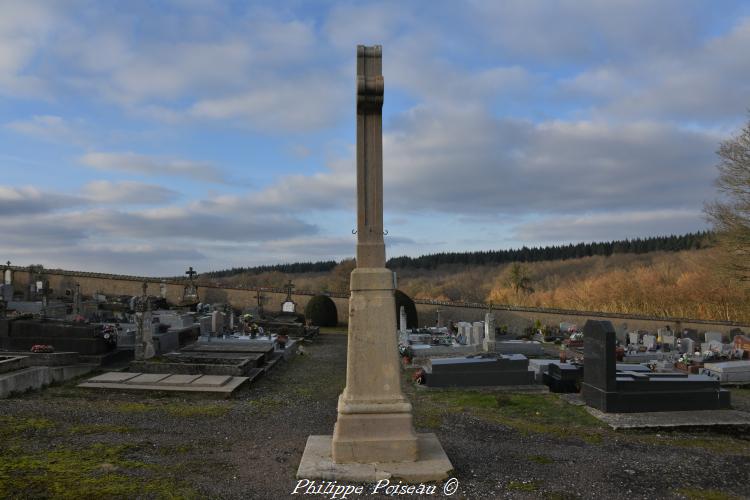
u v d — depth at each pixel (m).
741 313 36.06
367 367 5.82
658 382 10.38
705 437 8.71
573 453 7.02
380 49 6.00
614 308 42.66
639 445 7.70
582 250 76.06
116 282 40.59
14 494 4.81
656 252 63.84
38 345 13.79
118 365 14.91
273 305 40.88
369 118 5.98
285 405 10.48
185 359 14.73
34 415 8.12
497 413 10.22
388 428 5.72
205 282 41.66
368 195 5.96
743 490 5.86
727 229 28.23
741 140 27.05
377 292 5.89
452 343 22.30
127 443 6.81
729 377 15.43
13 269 38.88
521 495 5.32
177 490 5.11
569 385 13.18
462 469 6.01
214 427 8.09
